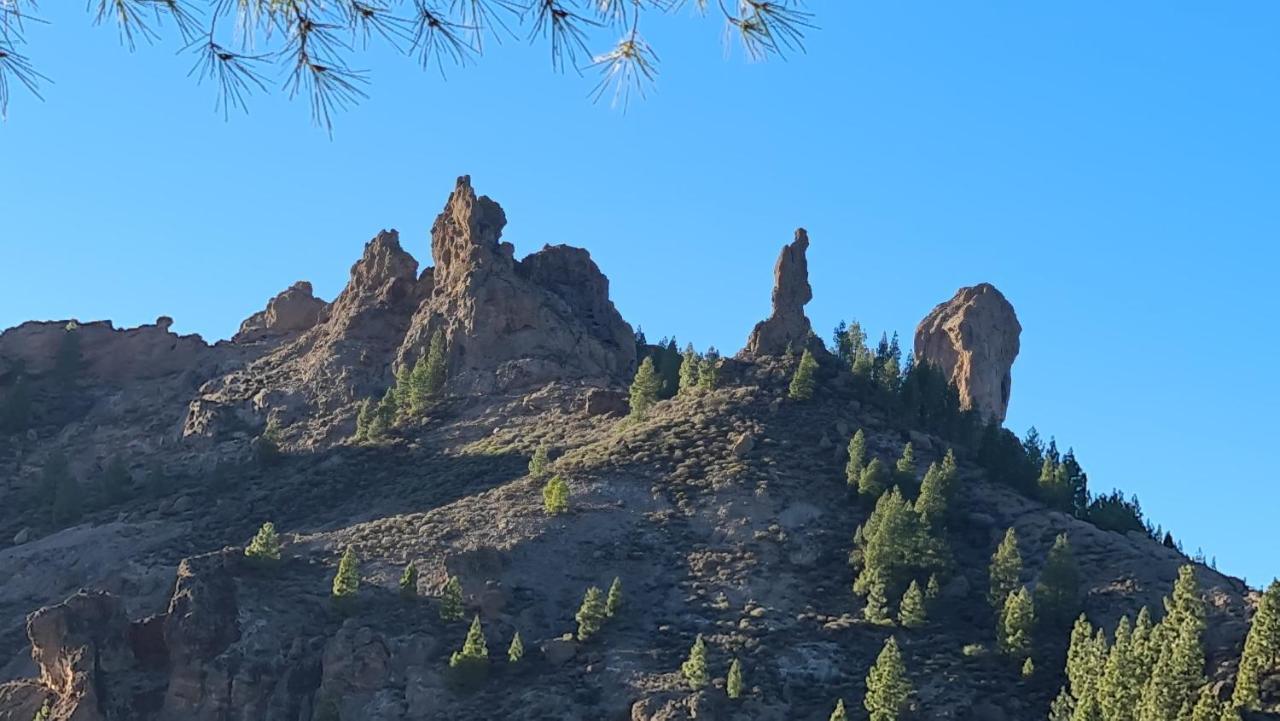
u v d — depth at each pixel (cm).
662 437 14788
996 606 11781
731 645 11175
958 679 10762
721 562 12531
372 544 12912
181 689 11012
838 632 11475
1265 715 8862
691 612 11806
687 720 9906
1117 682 9238
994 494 14212
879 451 14712
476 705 10469
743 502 13425
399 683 10738
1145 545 13125
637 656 10988
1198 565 12612
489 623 11500
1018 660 11000
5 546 15875
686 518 13275
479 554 12188
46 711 11081
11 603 13812
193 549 14375
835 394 15938
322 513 15075
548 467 14450
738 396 15575
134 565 14012
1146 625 10288
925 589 12175
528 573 12331
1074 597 11681
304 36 1966
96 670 11181
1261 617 9294
